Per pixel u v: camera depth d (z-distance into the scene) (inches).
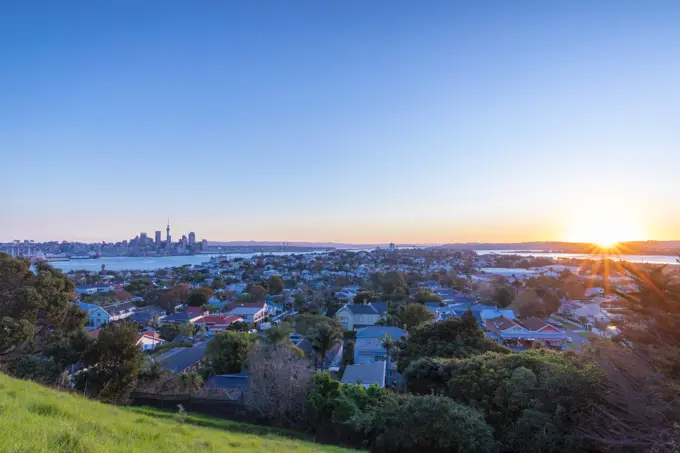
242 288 5012.3
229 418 997.8
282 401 968.9
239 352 1492.4
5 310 1075.9
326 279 6417.3
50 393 522.3
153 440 385.1
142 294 4202.8
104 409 532.1
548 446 657.0
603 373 510.9
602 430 501.0
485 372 895.1
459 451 700.0
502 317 2458.2
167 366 1540.4
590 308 3211.1
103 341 1010.7
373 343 1943.9
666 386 404.5
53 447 274.5
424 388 1047.6
